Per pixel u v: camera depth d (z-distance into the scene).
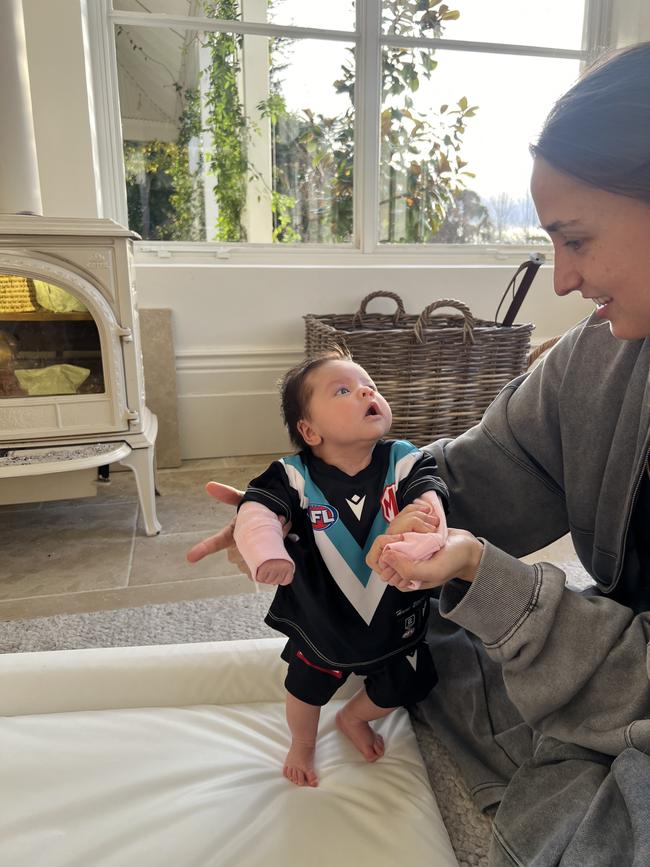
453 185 2.74
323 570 0.78
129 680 0.92
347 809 0.74
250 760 0.81
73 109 2.12
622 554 0.77
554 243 0.63
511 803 0.68
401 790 0.77
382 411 0.80
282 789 0.77
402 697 0.81
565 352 0.86
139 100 2.38
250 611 1.40
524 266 2.15
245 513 0.75
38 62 2.07
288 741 0.86
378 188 2.66
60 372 1.72
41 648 1.26
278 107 2.50
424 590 0.81
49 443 1.73
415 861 0.67
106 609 1.42
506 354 2.14
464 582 0.83
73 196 2.19
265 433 2.55
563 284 0.64
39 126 2.12
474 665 0.90
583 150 0.55
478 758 0.82
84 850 0.67
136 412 1.77
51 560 1.68
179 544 1.77
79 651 0.96
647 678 0.64
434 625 0.98
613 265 0.58
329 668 0.78
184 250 2.51
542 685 0.69
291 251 2.61
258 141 2.52
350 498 0.79
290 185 2.59
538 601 0.68
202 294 2.38
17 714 0.90
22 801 0.73
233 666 0.94
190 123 2.45
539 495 0.92
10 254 1.58
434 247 2.75
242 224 2.58
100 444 1.75
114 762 0.79
